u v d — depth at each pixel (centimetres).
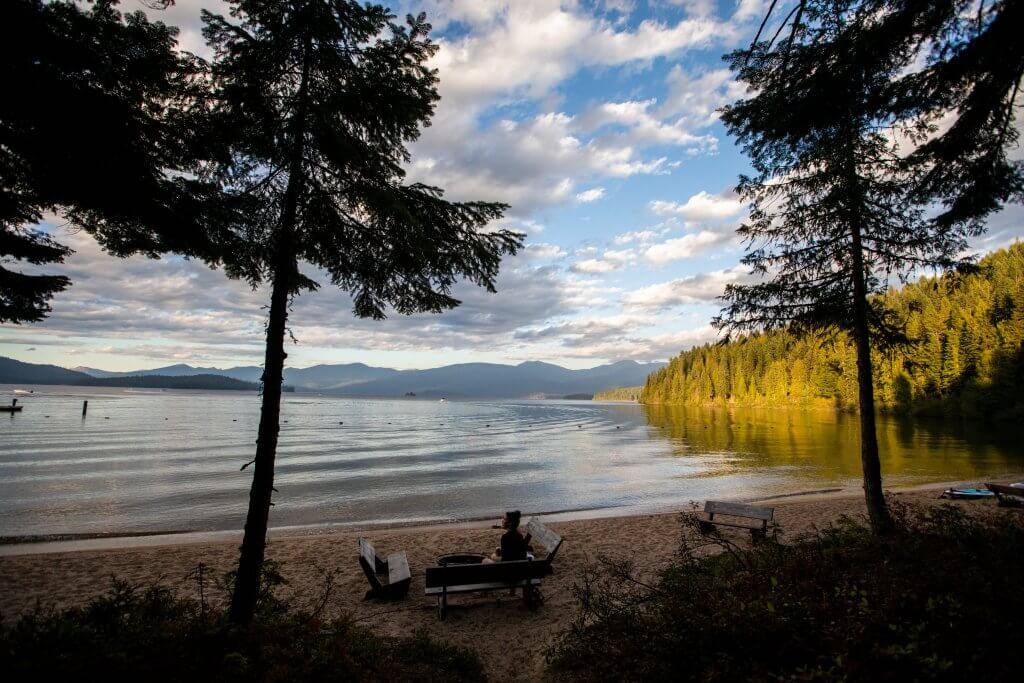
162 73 488
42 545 1399
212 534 1542
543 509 2011
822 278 1020
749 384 12800
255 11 533
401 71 599
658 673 421
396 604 854
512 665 614
